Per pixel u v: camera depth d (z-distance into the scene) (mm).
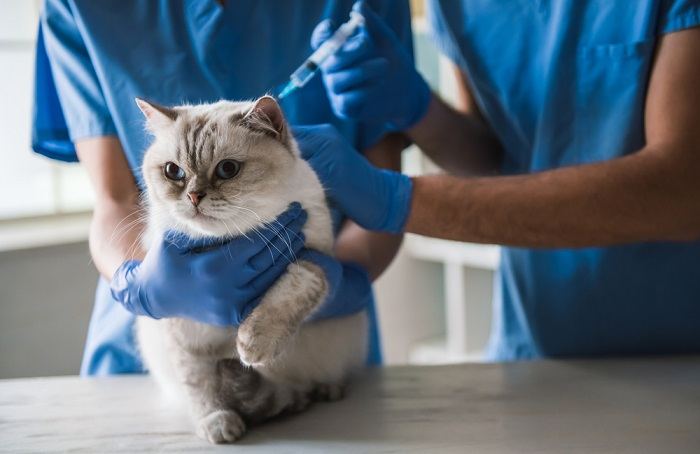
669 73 1377
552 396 1344
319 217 1296
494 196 1354
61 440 1203
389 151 1764
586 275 1630
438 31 1776
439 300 3447
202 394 1254
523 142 1721
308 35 1628
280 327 1184
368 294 1452
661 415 1234
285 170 1252
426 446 1141
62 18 1555
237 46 1590
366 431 1204
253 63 1600
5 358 2621
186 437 1202
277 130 1253
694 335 1630
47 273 2662
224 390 1257
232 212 1195
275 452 1130
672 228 1334
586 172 1347
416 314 3367
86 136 1568
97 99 1566
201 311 1219
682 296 1602
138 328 1516
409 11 1757
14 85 2793
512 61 1662
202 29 1530
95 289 2779
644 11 1438
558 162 1639
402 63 1605
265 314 1181
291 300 1198
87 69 1562
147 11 1535
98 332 1695
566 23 1550
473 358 2973
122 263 1353
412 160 3035
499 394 1365
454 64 1836
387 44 1580
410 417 1262
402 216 1376
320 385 1369
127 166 1572
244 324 1180
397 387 1425
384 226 1392
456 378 1470
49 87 1671
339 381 1405
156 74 1539
